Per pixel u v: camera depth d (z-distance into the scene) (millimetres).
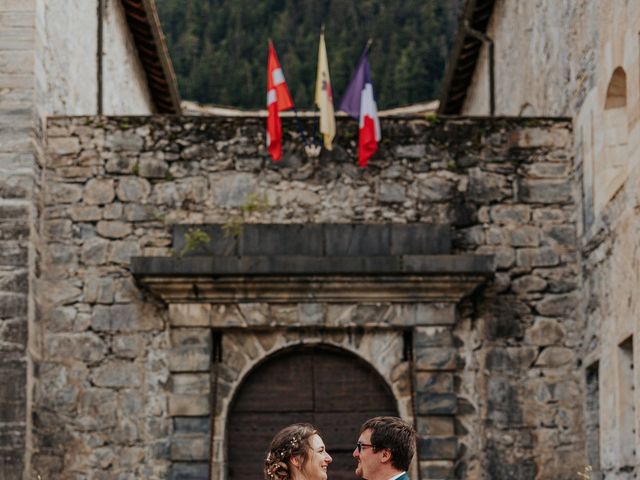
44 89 18844
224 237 18781
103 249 18812
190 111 32500
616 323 16734
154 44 25750
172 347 18453
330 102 19047
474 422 18578
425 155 19219
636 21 15719
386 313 18625
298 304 18609
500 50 24281
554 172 19219
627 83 16172
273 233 18797
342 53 46438
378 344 18688
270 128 18906
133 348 18594
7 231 17969
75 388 18453
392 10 46250
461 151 19266
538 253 19016
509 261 18984
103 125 19094
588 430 18438
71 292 18688
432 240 18875
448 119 19312
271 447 9867
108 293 18719
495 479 18406
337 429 18719
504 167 19219
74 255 18781
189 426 18328
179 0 48125
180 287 18375
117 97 24328
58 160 18984
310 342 18656
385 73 44656
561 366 18766
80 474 18234
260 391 18781
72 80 20656
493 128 19297
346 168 19172
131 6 24344
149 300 18719
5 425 17594
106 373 18516
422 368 18531
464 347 18766
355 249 18797
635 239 15773
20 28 18359
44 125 18875
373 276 18406
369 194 19094
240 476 18562
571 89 19219
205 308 18547
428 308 18641
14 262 17922
